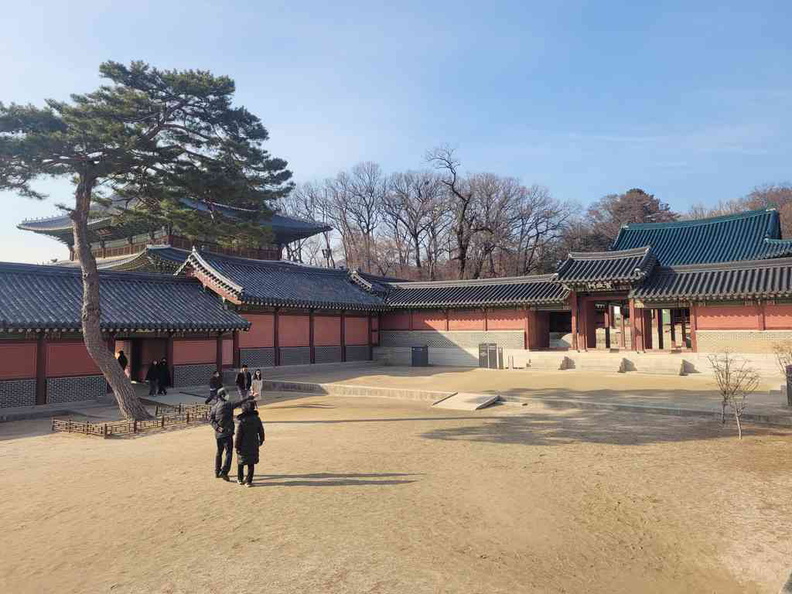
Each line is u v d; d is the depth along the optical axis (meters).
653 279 29.75
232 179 18.30
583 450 12.55
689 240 38.81
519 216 66.62
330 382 26.03
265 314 31.53
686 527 7.87
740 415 15.79
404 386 24.39
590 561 6.84
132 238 47.50
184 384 25.89
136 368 28.23
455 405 19.61
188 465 11.84
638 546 7.27
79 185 18.00
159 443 14.53
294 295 32.22
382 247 75.19
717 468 10.79
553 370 30.27
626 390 21.92
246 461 10.09
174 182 17.95
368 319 38.19
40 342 21.05
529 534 7.68
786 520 8.03
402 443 13.57
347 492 9.61
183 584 6.34
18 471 11.81
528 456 12.04
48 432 16.64
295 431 15.42
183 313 25.78
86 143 16.47
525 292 34.34
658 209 77.69
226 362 28.83
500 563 6.77
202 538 7.70
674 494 9.27
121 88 17.25
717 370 17.50
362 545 7.31
